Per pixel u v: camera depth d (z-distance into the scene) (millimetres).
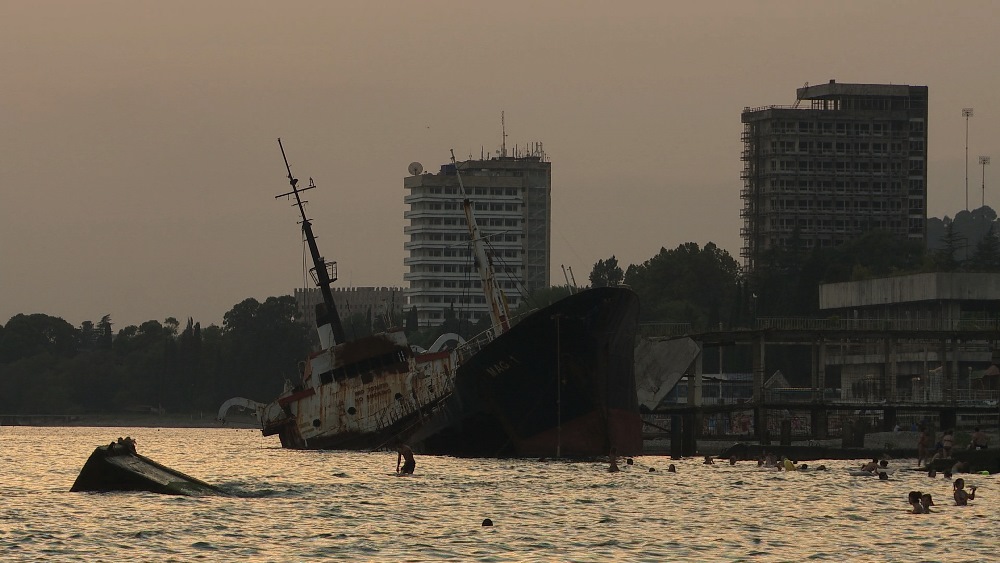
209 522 195000
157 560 161500
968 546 173375
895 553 167750
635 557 164250
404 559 162250
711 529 188625
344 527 190250
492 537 180375
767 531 186750
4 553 166375
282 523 194375
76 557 163500
